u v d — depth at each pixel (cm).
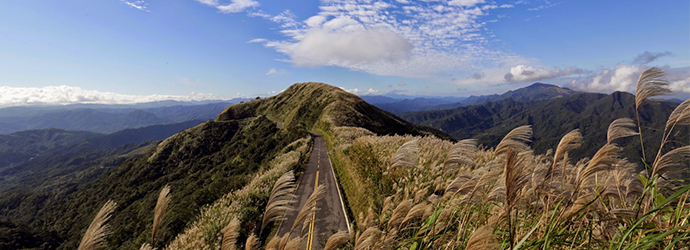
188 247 1048
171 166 8406
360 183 1478
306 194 1675
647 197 193
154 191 5819
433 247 234
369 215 276
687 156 163
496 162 238
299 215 220
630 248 160
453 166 243
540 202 223
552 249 185
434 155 625
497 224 208
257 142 6122
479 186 211
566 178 264
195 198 1866
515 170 153
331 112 6719
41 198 11638
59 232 5641
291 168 2295
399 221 234
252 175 2662
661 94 187
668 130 176
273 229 1185
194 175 6009
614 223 199
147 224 1897
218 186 2091
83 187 11319
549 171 193
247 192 1577
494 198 202
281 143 5253
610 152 173
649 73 192
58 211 8162
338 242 231
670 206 179
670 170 167
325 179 2077
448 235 235
